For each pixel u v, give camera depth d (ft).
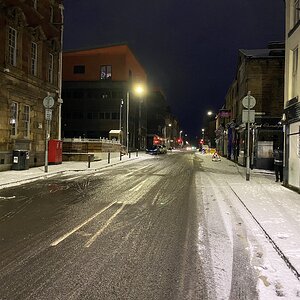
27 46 76.84
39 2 82.74
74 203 35.96
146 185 51.62
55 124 91.09
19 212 31.22
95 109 212.02
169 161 123.54
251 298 14.58
